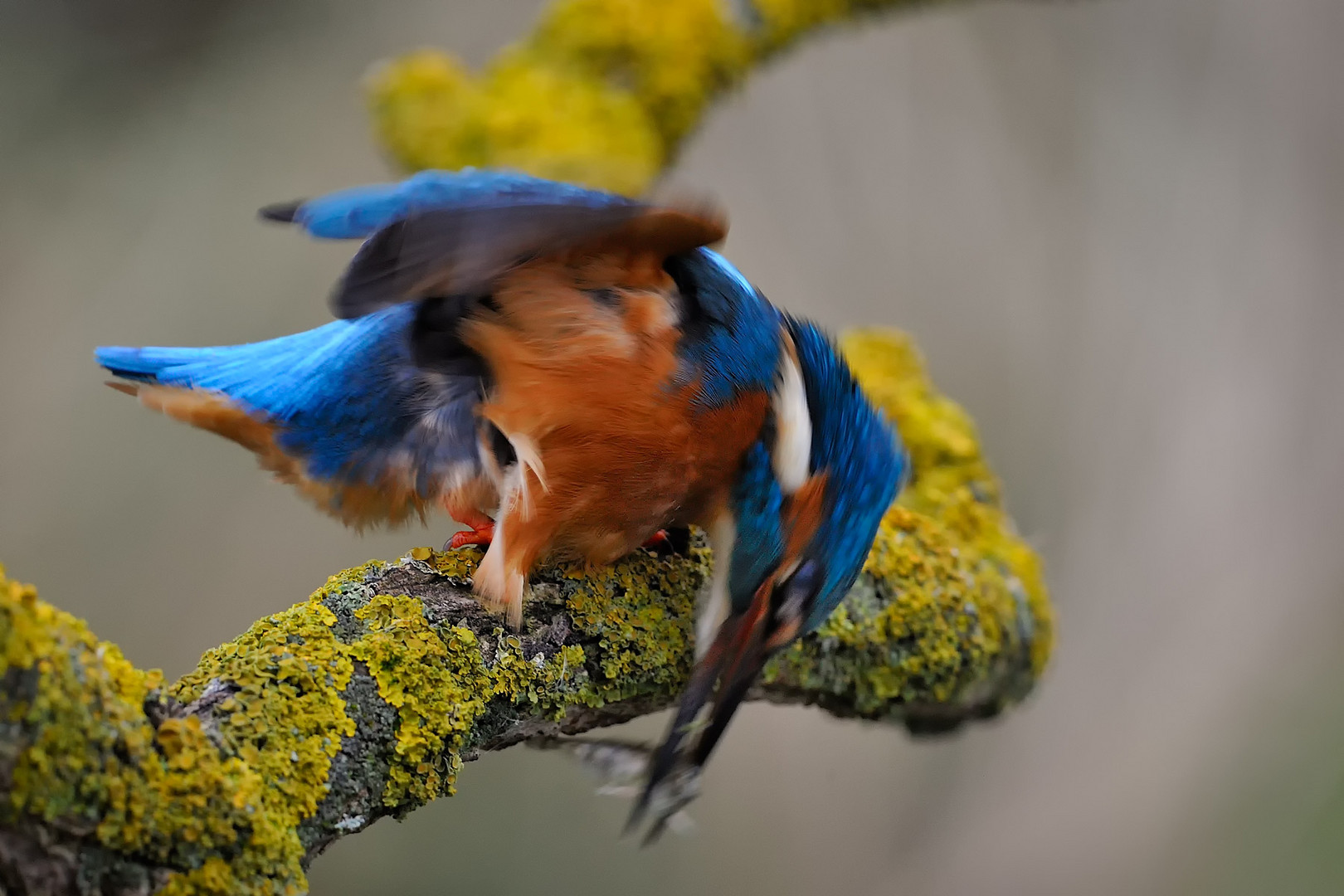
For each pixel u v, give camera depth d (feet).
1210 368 39.88
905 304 40.24
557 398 15.84
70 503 35.14
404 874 33.73
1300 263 40.34
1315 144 40.40
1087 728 37.47
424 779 13.55
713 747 16.22
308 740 12.62
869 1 31.50
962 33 41.19
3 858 10.33
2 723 10.04
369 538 35.14
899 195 40.73
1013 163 41.04
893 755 36.63
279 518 35.29
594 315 15.65
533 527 16.08
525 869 34.12
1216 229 40.65
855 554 16.84
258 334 37.47
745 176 40.75
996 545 21.77
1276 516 38.65
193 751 11.24
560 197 13.66
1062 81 41.14
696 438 16.06
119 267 38.01
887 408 23.30
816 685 18.94
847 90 41.11
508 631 15.44
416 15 41.52
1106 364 40.06
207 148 39.68
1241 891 34.71
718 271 16.56
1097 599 38.19
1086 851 35.78
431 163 28.84
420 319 16.38
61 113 39.45
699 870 34.53
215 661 13.03
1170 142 40.96
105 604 34.30
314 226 13.15
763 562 16.78
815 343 17.11
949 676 19.44
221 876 11.14
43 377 36.50
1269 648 37.76
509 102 29.40
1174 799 36.52
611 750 16.74
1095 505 38.99
